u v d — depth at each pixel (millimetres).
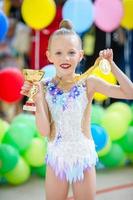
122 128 3346
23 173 2979
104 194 2818
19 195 2801
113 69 1861
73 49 1901
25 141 2984
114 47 4312
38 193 2848
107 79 2887
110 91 1896
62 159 1862
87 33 4129
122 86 1844
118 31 4289
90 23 3363
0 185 3027
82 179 1880
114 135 3346
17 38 4512
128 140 3414
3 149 2838
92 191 1910
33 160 3029
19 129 3008
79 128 1890
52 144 1915
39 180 3156
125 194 2832
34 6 3059
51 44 1939
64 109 1891
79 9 3242
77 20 3254
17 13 4438
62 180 1894
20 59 4633
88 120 1943
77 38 1951
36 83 1855
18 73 3105
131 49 4395
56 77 1993
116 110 3559
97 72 2863
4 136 3053
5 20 3053
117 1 3469
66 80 1953
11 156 2812
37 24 3170
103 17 3434
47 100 1936
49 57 1978
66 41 1895
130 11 3533
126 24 3656
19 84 3062
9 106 4781
